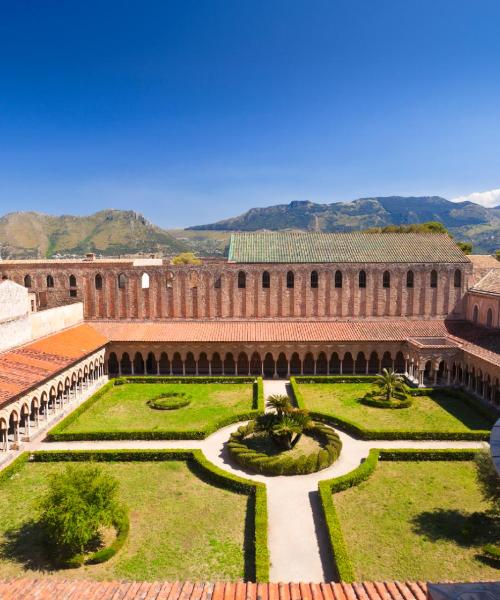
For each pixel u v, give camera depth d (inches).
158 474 1284.4
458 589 396.8
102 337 2324.1
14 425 1470.2
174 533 998.4
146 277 2733.8
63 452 1371.8
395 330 2388.0
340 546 903.1
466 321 2492.6
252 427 1535.4
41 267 2519.7
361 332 2358.5
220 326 2437.3
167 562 899.4
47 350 1899.6
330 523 982.4
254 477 1261.1
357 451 1437.0
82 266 2506.2
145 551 933.8
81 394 2020.2
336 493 1161.4
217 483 1224.2
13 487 1214.3
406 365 2322.8
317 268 2476.6
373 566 880.9
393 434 1523.1
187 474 1284.4
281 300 2496.3
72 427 1654.8
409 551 925.8
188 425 1670.8
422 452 1347.2
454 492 1163.3
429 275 2490.2
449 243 2640.3
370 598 560.1
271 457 1310.3
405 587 584.1
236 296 2497.5
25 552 931.3
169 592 585.0
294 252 2566.4
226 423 1663.4
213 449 1459.2
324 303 2502.5
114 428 1646.2
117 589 597.0
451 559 898.7
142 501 1135.6
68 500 877.8
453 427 1637.6
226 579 849.5
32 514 1077.1
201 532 1001.5
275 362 2327.8
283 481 1235.9
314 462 1274.6
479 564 884.0
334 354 2479.1
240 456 1325.0
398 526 1014.4
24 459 1346.0
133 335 2354.8
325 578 856.9
